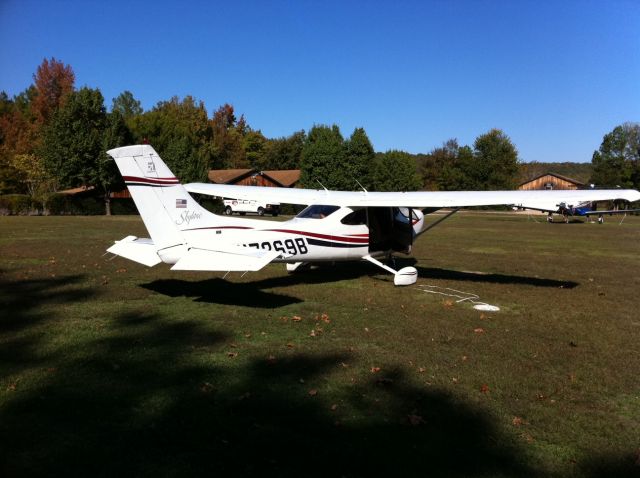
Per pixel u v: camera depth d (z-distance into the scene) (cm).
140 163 730
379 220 994
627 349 593
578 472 335
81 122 4022
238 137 8525
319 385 463
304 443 359
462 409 421
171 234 759
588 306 827
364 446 357
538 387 471
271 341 593
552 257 1514
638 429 397
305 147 5022
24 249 1434
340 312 744
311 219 909
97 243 1611
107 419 388
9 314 696
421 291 923
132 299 802
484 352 569
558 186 6650
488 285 1005
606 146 7350
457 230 2669
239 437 364
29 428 371
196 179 4616
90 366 498
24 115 7375
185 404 416
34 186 4744
